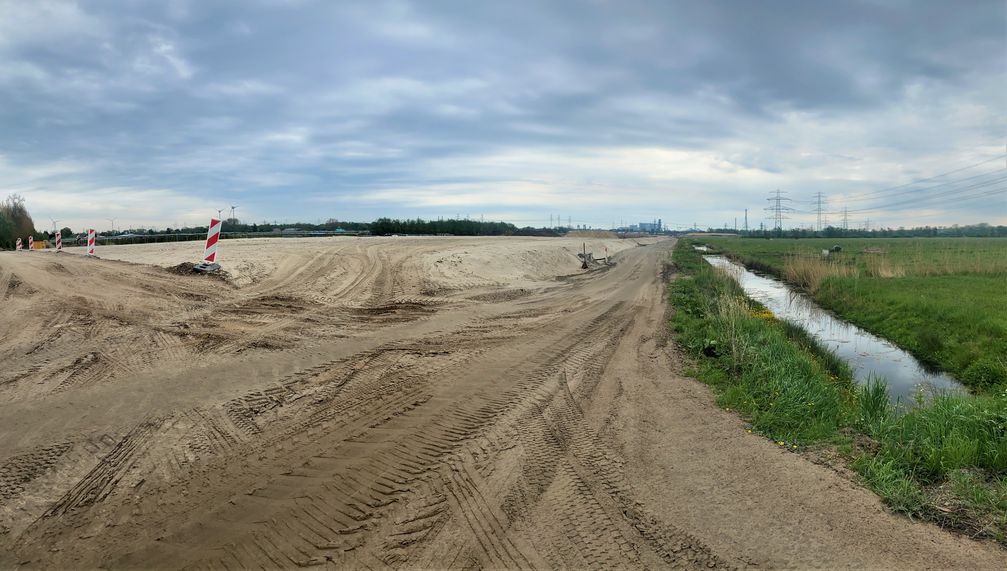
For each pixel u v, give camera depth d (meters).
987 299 16.17
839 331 16.03
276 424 5.98
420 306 14.35
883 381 9.80
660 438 5.86
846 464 5.21
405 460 5.17
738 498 4.54
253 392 6.93
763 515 4.27
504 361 9.10
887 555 3.74
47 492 4.45
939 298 16.92
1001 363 10.27
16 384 6.99
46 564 3.58
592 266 35.34
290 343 9.61
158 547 3.77
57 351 8.50
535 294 18.34
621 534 4.00
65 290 13.45
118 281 14.88
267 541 3.84
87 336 9.41
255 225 60.97
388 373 8.11
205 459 5.09
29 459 4.98
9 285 14.09
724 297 16.69
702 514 4.29
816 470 5.07
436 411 6.55
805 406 6.69
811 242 79.56
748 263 40.97
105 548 3.75
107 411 6.17
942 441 5.46
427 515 4.21
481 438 5.75
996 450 5.14
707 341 10.20
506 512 4.28
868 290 19.80
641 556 3.74
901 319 15.48
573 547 3.84
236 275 16.38
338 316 12.34
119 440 5.43
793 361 8.98
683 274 28.56
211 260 16.75
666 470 5.07
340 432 5.82
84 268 17.39
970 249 41.16
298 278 16.92
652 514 4.29
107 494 4.44
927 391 9.80
